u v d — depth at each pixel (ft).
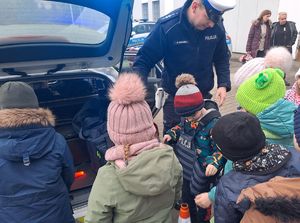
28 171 4.96
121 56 7.86
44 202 5.05
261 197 3.05
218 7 6.48
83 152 8.07
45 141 5.06
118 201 4.42
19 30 6.27
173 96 8.04
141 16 60.59
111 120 4.54
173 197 4.94
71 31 6.89
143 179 4.25
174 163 4.65
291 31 23.91
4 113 4.87
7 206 4.93
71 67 7.68
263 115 5.11
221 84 8.41
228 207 4.07
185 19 7.18
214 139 4.32
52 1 5.91
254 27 24.52
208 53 7.68
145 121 4.52
